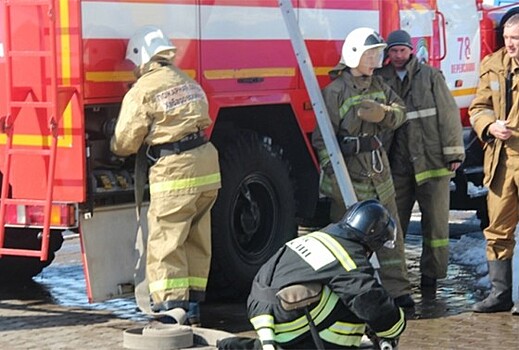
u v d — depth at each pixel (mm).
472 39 12719
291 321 5906
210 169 8438
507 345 8289
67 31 8172
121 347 8125
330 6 10297
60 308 9578
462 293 10219
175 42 8852
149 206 8531
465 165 12523
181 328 7586
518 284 10289
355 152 9281
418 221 14961
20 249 8875
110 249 8484
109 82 8391
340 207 9359
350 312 5910
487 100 9266
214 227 9375
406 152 10055
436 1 11852
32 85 8391
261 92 9617
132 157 8812
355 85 9297
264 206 9945
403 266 9539
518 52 8953
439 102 9992
